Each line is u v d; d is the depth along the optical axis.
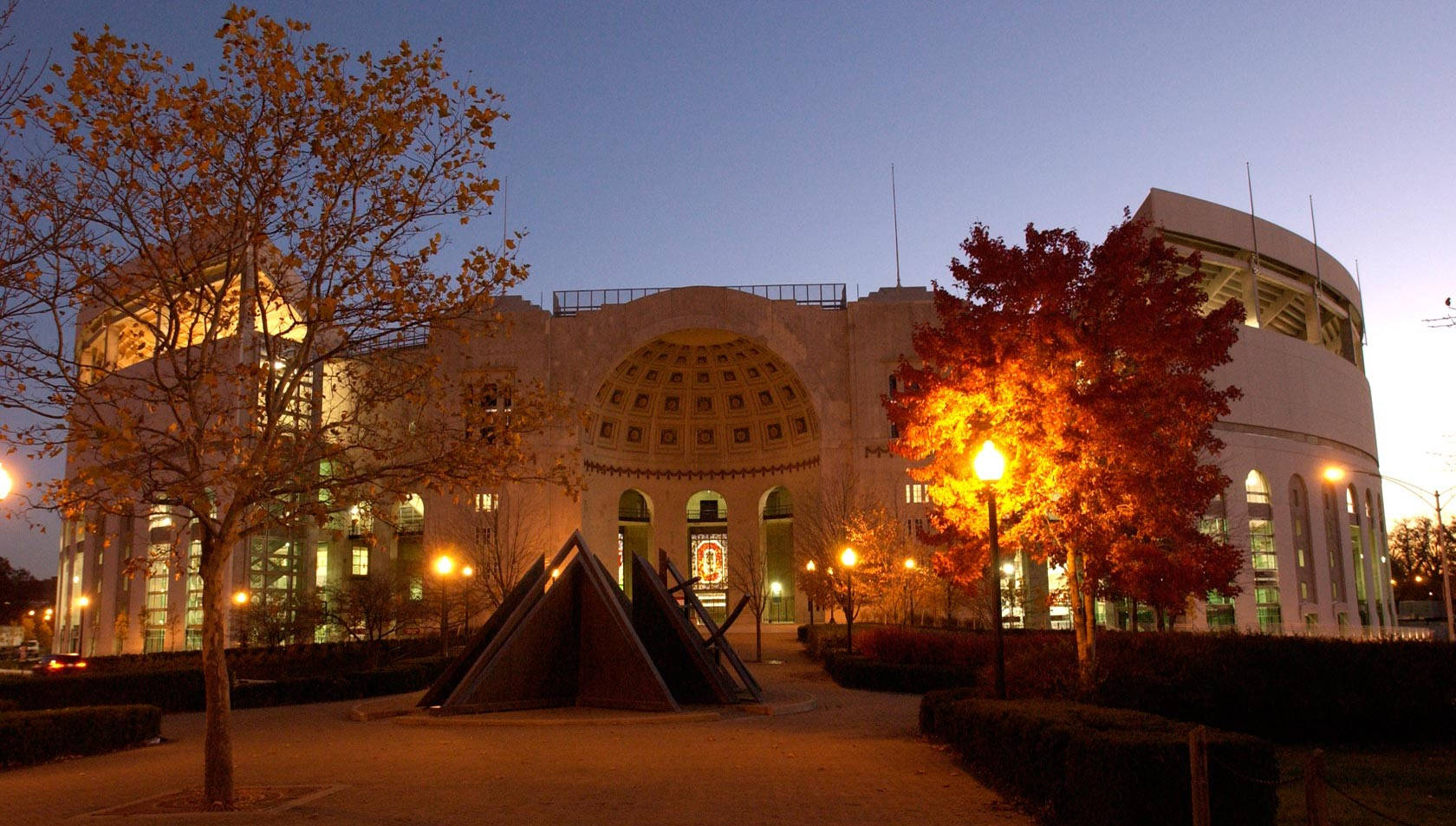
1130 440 17.02
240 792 12.31
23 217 12.29
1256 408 65.69
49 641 91.94
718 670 23.53
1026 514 18.45
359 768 14.30
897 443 20.00
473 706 20.27
